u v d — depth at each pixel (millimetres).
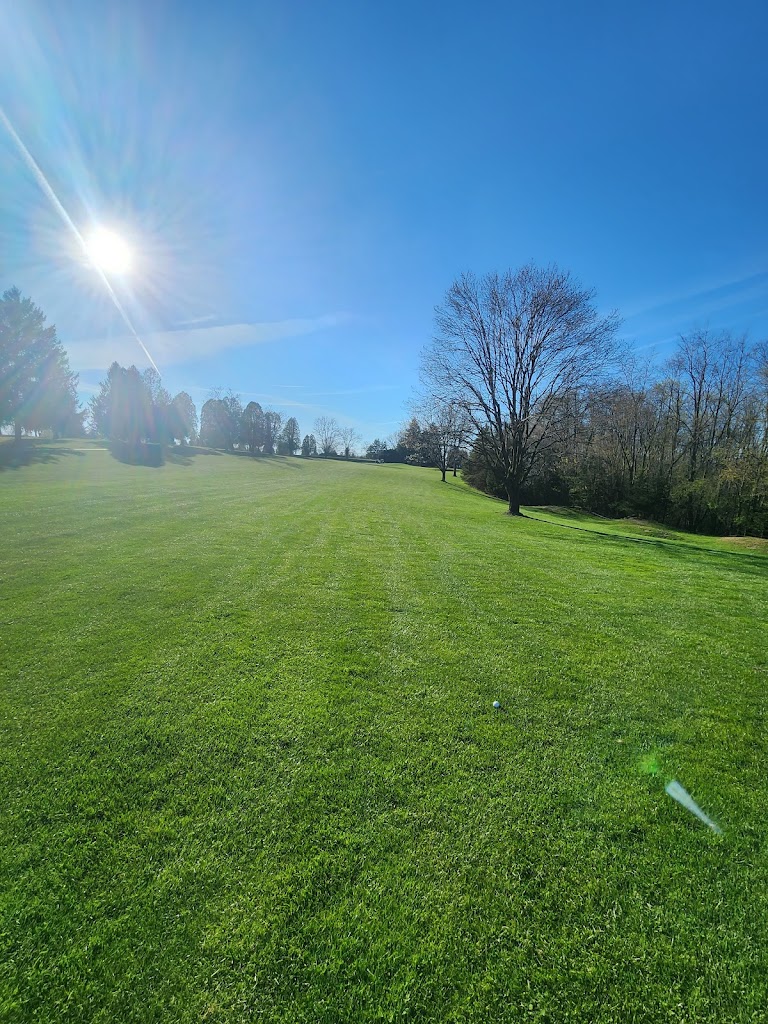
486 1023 1795
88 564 8344
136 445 56906
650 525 31625
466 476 51562
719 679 4980
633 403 37906
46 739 3432
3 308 39438
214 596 6902
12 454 37625
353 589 7684
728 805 3055
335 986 1900
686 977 1991
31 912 2145
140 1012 1782
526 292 22672
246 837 2611
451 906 2262
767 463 28219
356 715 3910
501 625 6328
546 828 2783
